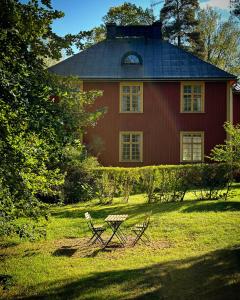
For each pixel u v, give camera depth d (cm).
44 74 582
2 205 658
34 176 677
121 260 975
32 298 738
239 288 694
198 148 2680
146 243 1125
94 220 1433
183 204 1581
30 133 571
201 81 2666
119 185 1852
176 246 1073
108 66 2739
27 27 521
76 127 602
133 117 2680
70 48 605
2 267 974
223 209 1451
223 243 1056
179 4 4588
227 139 2644
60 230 1332
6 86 527
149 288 733
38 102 553
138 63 2730
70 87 612
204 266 844
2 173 561
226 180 1689
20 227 749
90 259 1004
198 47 4475
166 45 2916
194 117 2673
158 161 2666
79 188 770
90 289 754
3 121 547
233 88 3117
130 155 2677
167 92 2683
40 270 932
